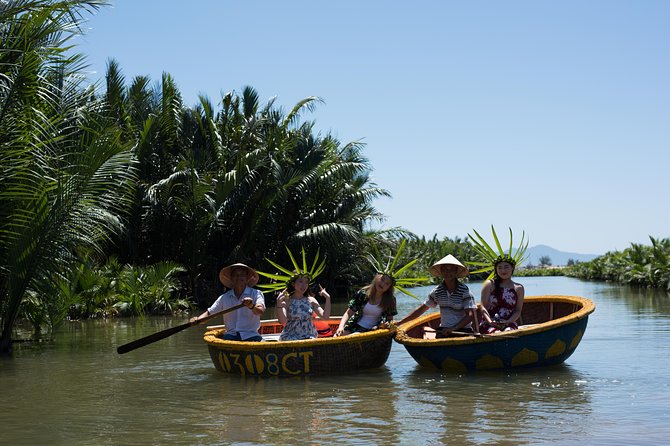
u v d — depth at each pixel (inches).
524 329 344.5
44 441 230.7
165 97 1008.2
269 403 284.2
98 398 300.5
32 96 468.1
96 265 799.1
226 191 911.0
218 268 1019.3
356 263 1157.1
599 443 218.2
